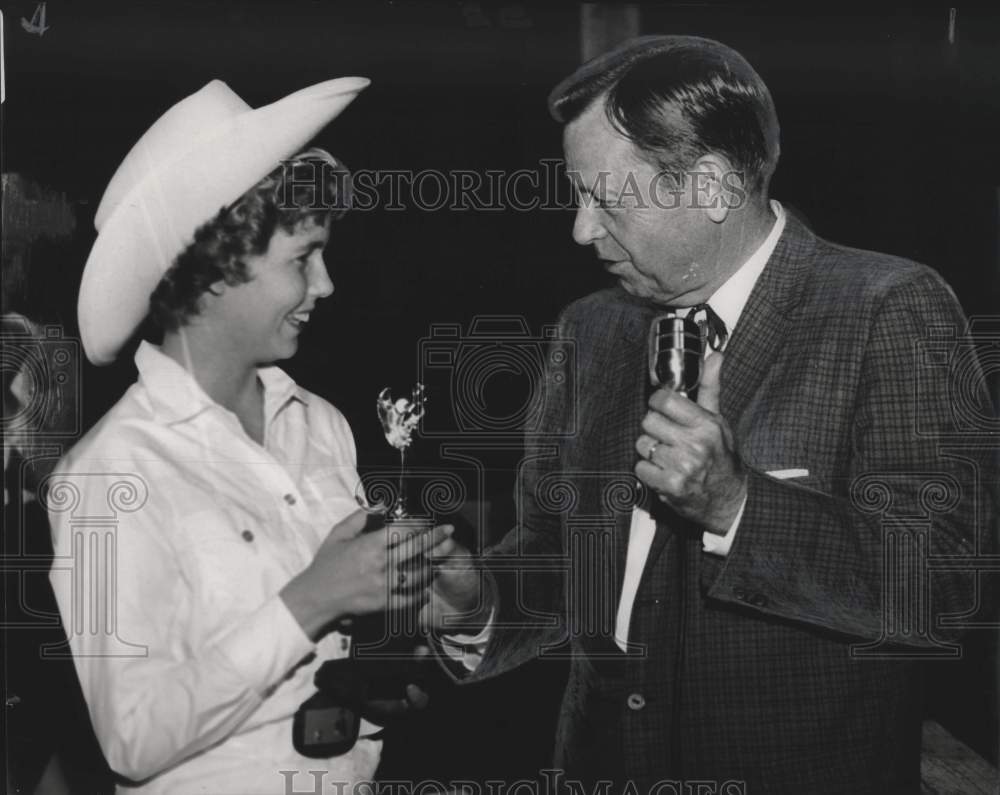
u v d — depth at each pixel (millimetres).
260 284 1709
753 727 1762
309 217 1752
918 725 1808
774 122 1914
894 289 1707
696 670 1777
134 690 1521
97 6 1916
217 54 1944
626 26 1942
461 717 1909
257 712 1619
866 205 1943
